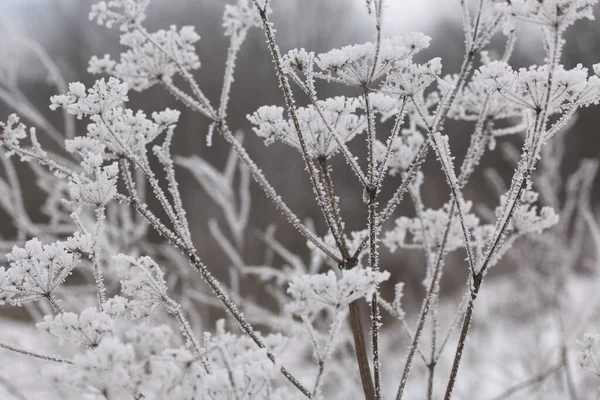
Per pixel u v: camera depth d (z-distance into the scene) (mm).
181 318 1495
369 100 1553
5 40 4012
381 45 1443
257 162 12406
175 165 10078
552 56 1243
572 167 12797
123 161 1618
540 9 1205
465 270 8625
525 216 1834
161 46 1900
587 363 1623
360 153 13891
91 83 14016
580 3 1186
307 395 1507
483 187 11383
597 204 12195
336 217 1553
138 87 1928
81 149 1590
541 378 3293
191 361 1127
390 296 8211
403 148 1948
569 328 4062
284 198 11867
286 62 1497
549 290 4387
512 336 5484
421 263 7742
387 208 1562
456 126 13586
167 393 1115
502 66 1360
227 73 1809
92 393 1114
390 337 7348
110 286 4219
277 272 3717
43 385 2715
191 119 10070
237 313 1528
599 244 3799
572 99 1353
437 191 11938
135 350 1124
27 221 4090
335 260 1567
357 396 3852
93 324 1180
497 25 1604
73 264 1490
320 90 13695
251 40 17094
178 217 1615
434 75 1476
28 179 10039
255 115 1573
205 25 16703
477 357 5457
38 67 10078
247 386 1239
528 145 1435
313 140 1585
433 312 1812
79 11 14531
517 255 4637
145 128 1636
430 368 1770
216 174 4168
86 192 1501
